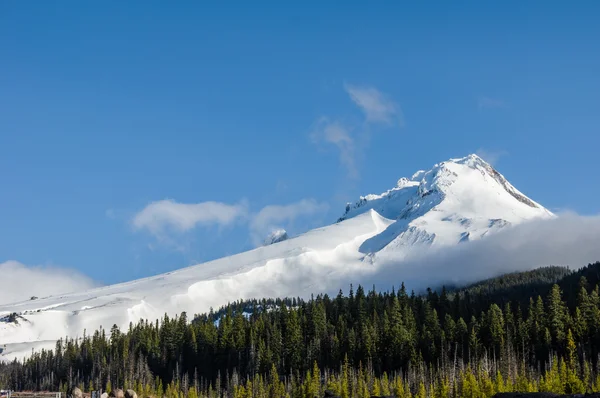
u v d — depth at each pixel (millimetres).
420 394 199500
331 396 130375
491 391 187000
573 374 187625
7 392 173375
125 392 173125
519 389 185375
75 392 194625
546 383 183750
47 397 197375
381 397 111250
